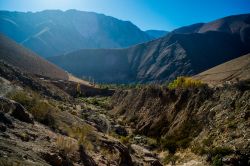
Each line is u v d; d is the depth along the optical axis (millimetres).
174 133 40312
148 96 60062
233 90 37562
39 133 15352
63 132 19312
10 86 27688
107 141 22703
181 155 33875
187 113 42031
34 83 52688
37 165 9812
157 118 48281
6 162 8539
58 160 12102
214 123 34969
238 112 32969
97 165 15578
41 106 21344
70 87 125562
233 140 29094
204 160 29391
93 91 131375
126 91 85375
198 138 34844
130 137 43906
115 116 65375
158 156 36281
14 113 16297
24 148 11484
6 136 12203
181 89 50031
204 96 42281
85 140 18891
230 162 26375
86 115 41562
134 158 25766
